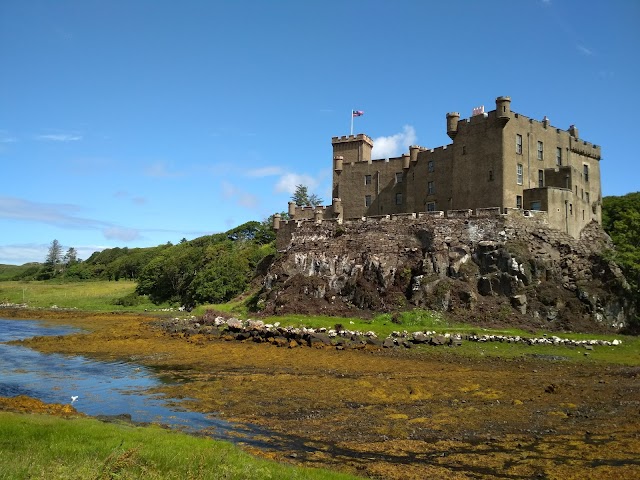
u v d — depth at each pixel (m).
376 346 47.00
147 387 32.41
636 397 29.03
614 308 56.53
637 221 71.88
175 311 98.69
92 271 186.12
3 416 20.36
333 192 89.75
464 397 29.30
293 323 56.31
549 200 66.06
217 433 22.83
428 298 59.16
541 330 52.53
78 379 35.12
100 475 14.23
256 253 103.25
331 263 69.38
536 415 25.55
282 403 28.22
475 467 18.78
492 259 60.38
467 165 70.75
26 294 132.12
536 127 71.31
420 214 69.38
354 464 19.00
